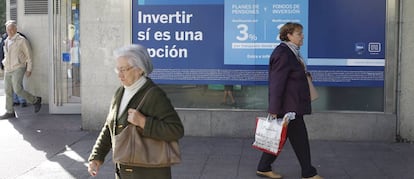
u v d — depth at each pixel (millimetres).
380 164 6836
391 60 8000
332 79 8141
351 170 6547
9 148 7688
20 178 6148
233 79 8352
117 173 3650
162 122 3455
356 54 8078
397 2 7930
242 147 7773
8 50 10281
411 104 8016
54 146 7816
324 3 8055
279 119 5789
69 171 6445
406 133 8078
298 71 5695
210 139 8297
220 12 8281
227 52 8320
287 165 6797
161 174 3514
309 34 8109
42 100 12258
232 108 8445
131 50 3500
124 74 3492
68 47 10852
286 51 5695
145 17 8422
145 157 3434
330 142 8125
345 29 8062
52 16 10750
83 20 8664
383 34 8023
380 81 8094
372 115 8109
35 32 12125
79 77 10820
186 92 8484
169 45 8414
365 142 8117
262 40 8234
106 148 3811
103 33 8633
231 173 6387
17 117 10375
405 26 7926
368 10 8008
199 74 8414
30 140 8227
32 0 12078
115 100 3627
